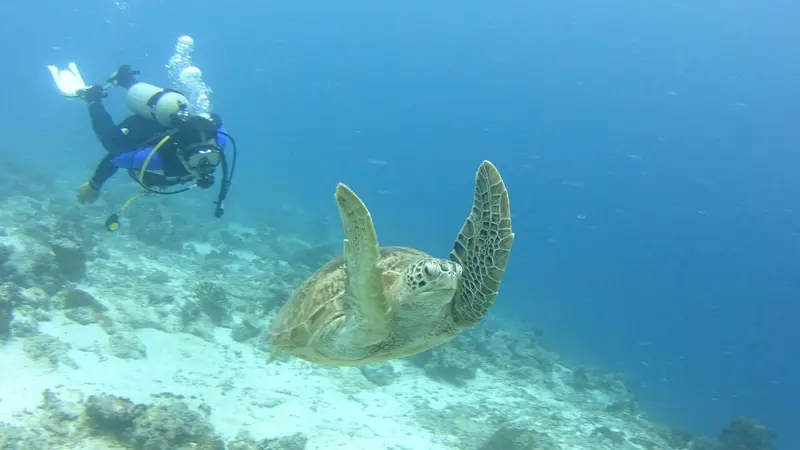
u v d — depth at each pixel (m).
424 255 4.93
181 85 13.33
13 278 10.29
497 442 10.35
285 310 5.52
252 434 8.77
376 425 10.37
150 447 7.00
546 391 15.96
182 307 12.46
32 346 8.79
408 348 4.45
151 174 7.43
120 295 12.36
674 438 15.06
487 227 4.20
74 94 8.34
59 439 6.91
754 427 14.49
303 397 10.59
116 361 9.47
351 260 3.23
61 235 13.46
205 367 10.54
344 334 4.00
